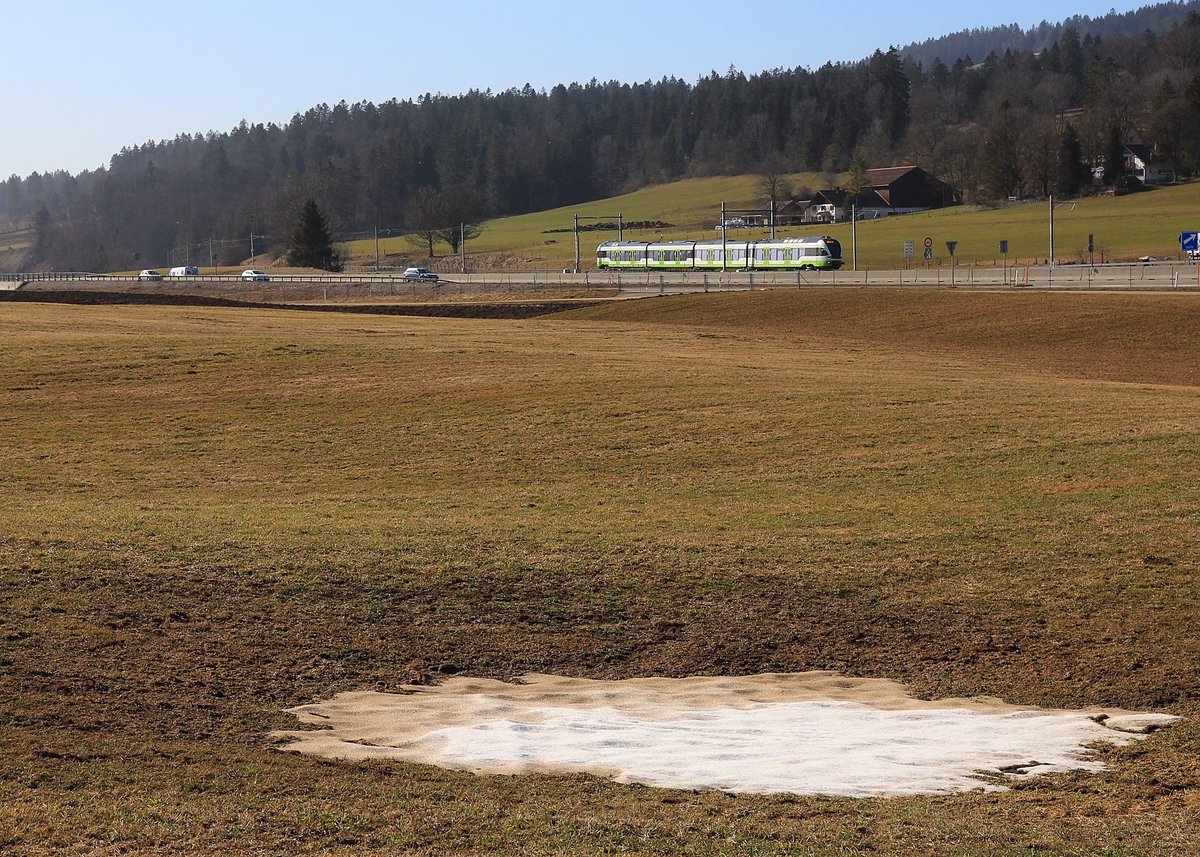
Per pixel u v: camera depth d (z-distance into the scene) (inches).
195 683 603.5
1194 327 2464.3
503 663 676.7
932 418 1425.9
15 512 1011.9
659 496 1155.3
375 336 2379.4
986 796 454.3
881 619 751.7
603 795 443.8
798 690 634.2
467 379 1812.3
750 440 1378.0
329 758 493.7
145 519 979.3
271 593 763.4
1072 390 1637.6
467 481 1263.5
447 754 504.7
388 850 375.9
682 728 550.0
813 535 947.3
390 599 766.5
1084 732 548.7
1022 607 764.6
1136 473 1107.9
